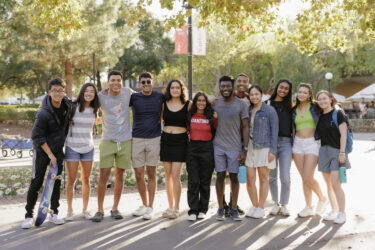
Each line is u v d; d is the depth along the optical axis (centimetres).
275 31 801
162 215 562
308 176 548
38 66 2833
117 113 546
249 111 562
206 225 516
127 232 486
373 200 639
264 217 554
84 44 2217
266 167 547
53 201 525
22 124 2880
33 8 716
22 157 1409
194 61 3725
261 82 4522
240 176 525
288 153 558
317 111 542
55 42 2142
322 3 740
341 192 520
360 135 2184
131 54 3728
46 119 503
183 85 549
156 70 3866
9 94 4934
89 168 549
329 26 768
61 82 505
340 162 517
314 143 549
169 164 561
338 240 446
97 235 475
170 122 550
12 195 707
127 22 604
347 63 4144
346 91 4631
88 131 541
